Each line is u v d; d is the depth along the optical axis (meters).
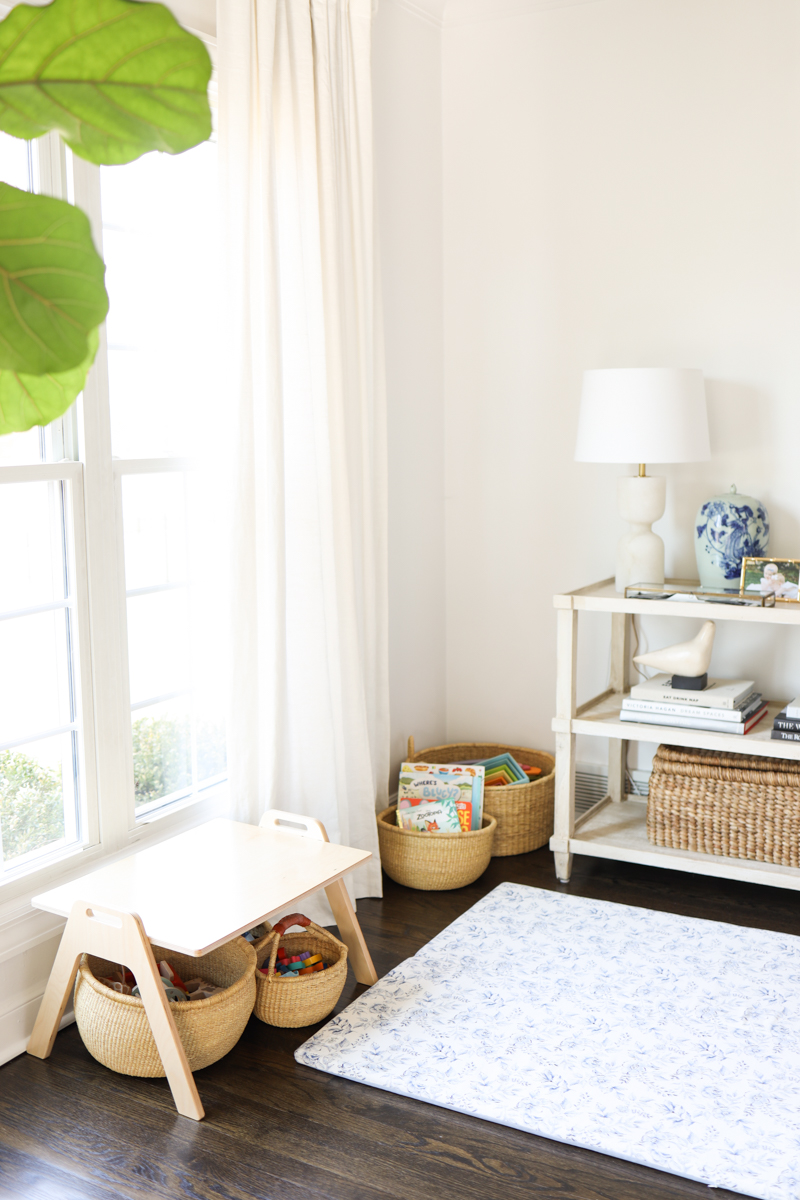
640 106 3.09
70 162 2.13
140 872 2.21
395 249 3.19
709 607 2.71
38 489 2.15
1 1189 1.72
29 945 2.14
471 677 3.63
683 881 2.97
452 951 2.54
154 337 2.45
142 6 0.45
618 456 2.75
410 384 3.31
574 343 3.29
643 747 3.36
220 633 2.71
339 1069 2.04
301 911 2.69
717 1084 1.98
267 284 2.44
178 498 2.54
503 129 3.30
